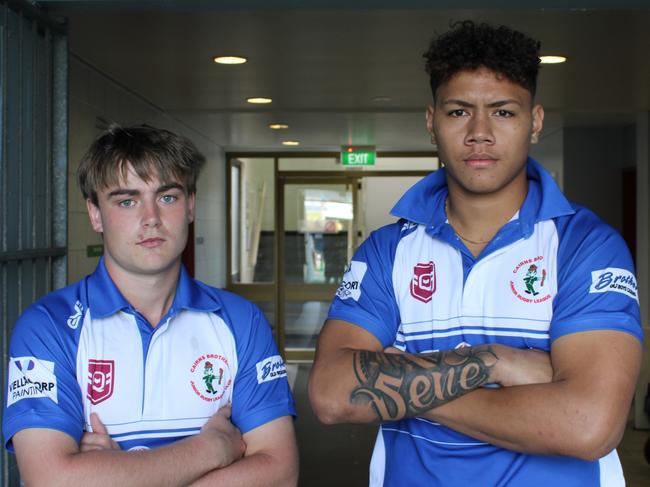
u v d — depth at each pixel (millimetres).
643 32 3623
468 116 1329
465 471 1337
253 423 1493
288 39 3709
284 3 2207
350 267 1538
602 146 7047
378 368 1329
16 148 2018
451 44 1335
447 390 1280
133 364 1428
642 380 5293
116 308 1433
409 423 1407
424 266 1452
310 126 6750
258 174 8742
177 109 5805
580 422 1174
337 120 6359
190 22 3398
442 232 1433
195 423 1454
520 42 1320
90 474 1281
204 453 1366
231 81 4738
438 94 1361
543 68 4461
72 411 1365
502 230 1377
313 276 8664
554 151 7434
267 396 1517
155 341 1449
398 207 1494
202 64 4262
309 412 5965
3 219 1902
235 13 3258
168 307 1493
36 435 1320
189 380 1464
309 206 8703
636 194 6562
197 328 1499
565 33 3643
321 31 3557
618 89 5125
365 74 4527
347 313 1483
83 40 3713
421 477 1382
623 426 1197
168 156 1413
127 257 1408
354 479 4340
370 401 1316
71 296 1467
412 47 3879
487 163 1320
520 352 1293
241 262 8789
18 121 2021
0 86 1904
